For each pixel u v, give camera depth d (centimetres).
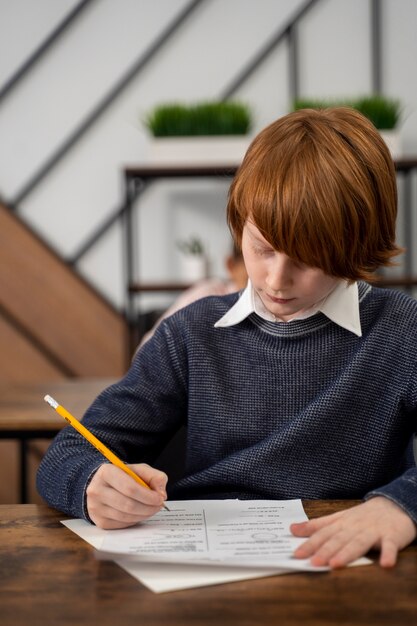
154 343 123
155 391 120
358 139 101
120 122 331
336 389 113
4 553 88
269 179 97
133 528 95
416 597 75
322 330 116
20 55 328
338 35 326
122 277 336
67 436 114
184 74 329
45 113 331
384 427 113
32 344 336
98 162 332
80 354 336
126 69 329
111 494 95
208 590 78
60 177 333
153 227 335
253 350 118
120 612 73
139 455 121
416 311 117
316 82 328
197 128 306
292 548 87
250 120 313
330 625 70
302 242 96
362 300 117
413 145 328
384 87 327
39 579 81
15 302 334
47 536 93
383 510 91
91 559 86
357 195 98
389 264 108
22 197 334
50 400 101
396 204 106
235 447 117
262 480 113
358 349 115
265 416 116
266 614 72
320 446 113
